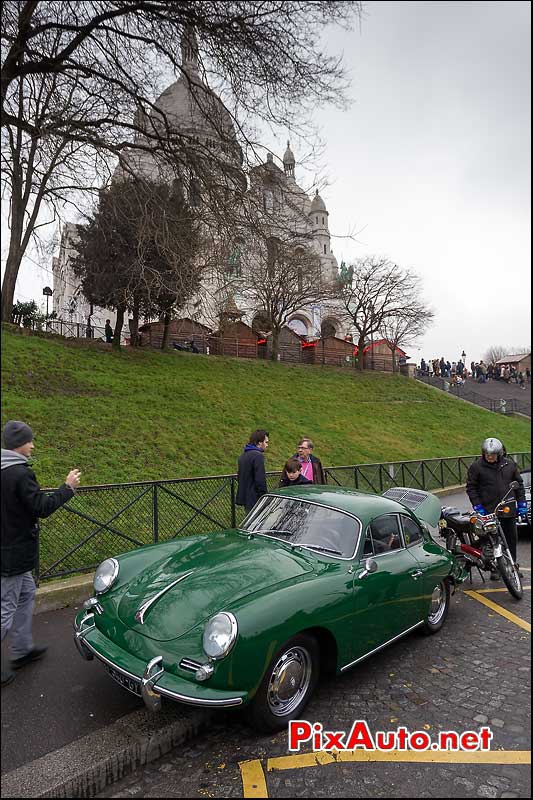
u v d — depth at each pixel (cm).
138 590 341
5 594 342
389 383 3244
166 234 1016
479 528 598
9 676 353
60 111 900
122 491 662
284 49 874
